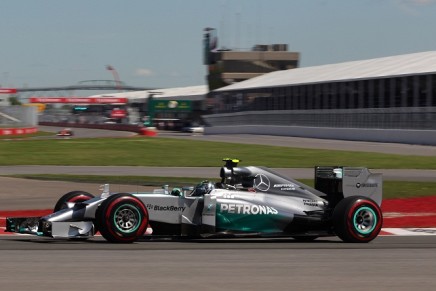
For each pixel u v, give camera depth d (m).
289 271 20.05
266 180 28.03
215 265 20.86
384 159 84.44
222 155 92.44
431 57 142.75
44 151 101.38
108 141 128.38
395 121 133.00
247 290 17.36
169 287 17.55
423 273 20.03
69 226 25.14
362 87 144.50
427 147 113.38
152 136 171.38
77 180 56.25
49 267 20.06
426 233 30.84
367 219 27.17
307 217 27.48
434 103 122.50
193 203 26.56
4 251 23.23
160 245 25.36
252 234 26.94
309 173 65.88
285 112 179.38
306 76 182.62
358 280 18.84
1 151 101.38
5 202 43.03
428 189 51.25
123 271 19.59
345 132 148.00
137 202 25.50
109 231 25.11
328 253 23.86
